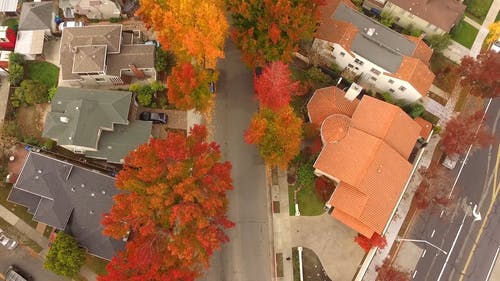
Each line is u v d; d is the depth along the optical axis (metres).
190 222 42.22
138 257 40.72
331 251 55.12
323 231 55.72
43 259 53.59
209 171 43.66
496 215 58.31
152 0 47.81
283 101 47.69
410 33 63.41
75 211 51.47
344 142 52.09
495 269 56.66
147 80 58.22
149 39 59.81
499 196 58.97
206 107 51.03
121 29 56.09
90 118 51.28
